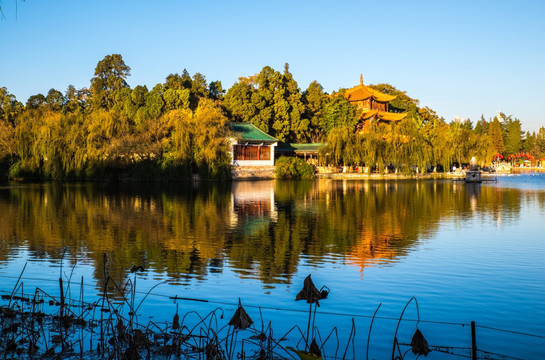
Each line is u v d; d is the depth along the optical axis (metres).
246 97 105.50
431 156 89.38
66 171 71.56
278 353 9.88
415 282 14.94
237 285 14.59
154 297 13.39
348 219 29.89
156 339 10.43
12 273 15.98
